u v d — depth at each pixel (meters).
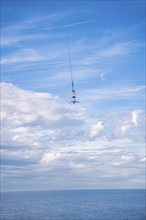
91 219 167.62
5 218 175.38
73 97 72.56
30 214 191.75
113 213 191.50
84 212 198.75
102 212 197.62
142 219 166.38
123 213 190.50
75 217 176.50
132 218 169.75
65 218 173.38
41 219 170.38
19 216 182.88
